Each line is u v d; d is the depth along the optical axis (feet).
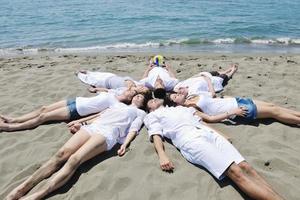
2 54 36.91
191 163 14.48
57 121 18.75
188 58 32.89
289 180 13.26
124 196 12.73
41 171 13.94
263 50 38.24
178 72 26.81
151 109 18.10
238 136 16.65
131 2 74.08
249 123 17.94
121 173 13.92
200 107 18.15
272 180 13.24
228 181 13.28
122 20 54.54
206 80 21.68
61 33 46.70
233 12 61.67
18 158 15.48
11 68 29.19
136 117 17.24
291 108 19.65
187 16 57.57
